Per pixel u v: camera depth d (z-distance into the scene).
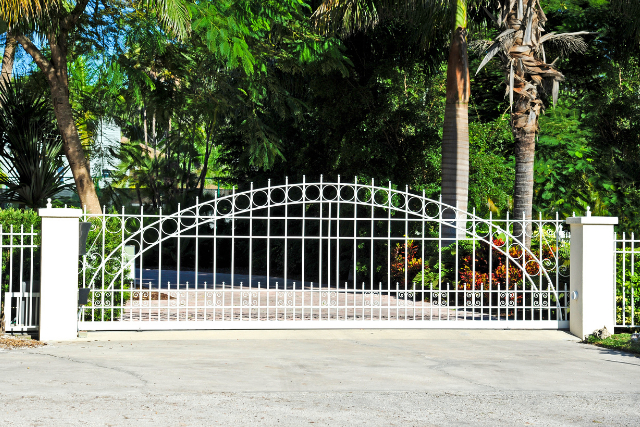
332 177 19.31
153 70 15.59
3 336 8.88
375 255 17.08
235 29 12.16
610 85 20.09
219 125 22.64
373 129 17.47
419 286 14.27
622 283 9.67
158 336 9.09
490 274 9.95
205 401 5.66
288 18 14.13
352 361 7.56
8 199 13.56
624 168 20.81
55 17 11.73
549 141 19.38
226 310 12.02
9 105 13.52
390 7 13.22
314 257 20.50
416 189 17.83
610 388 6.40
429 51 17.03
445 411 5.48
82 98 19.62
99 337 8.98
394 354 8.04
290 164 20.56
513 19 12.46
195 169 32.56
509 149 20.78
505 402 5.81
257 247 22.91
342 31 14.83
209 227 25.36
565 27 18.59
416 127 18.09
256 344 8.62
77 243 8.88
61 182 14.11
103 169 26.19
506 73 12.55
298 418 5.19
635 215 19.39
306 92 19.28
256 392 6.01
